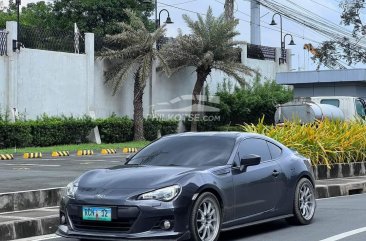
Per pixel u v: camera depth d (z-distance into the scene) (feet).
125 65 120.26
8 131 99.71
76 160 79.36
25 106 107.24
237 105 141.18
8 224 31.63
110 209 26.30
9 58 104.37
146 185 26.81
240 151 31.37
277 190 32.76
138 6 161.99
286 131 58.80
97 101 122.31
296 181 34.40
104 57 120.06
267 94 141.90
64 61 114.73
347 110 86.48
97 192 27.02
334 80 116.37
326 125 64.54
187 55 128.06
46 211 37.06
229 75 132.16
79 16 158.61
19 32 106.73
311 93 122.31
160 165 30.25
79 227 27.27
